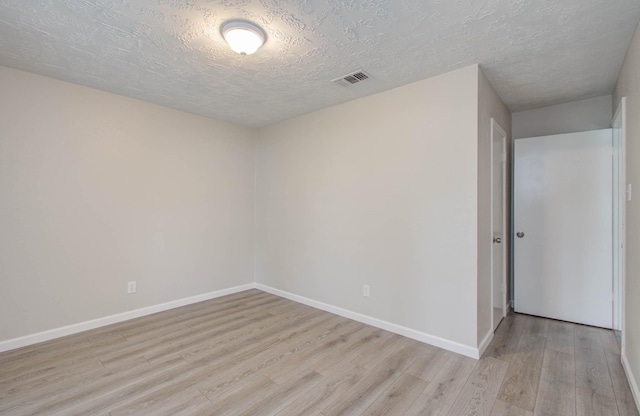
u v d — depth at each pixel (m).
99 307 2.99
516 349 2.54
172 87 2.88
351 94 3.04
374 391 1.97
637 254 1.93
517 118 3.67
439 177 2.60
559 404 1.84
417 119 2.73
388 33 1.97
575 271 3.12
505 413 1.76
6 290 2.49
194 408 1.80
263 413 1.77
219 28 1.93
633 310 2.01
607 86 2.88
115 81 2.76
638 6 1.70
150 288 3.35
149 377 2.12
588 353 2.47
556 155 3.23
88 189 2.92
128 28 1.94
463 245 2.47
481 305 2.51
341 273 3.33
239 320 3.18
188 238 3.67
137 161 3.24
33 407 1.79
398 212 2.86
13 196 2.53
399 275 2.85
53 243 2.72
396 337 2.78
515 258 3.45
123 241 3.14
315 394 1.94
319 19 1.83
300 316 3.30
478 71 2.42
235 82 2.76
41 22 1.88
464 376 2.14
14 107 2.53
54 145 2.72
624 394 1.94
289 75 2.60
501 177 3.22
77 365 2.27
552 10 1.74
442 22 1.86
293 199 3.87
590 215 3.06
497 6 1.71
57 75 2.64
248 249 4.33
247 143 4.31
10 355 2.40
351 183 3.24
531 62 2.38
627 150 2.25
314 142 3.62
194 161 3.72
